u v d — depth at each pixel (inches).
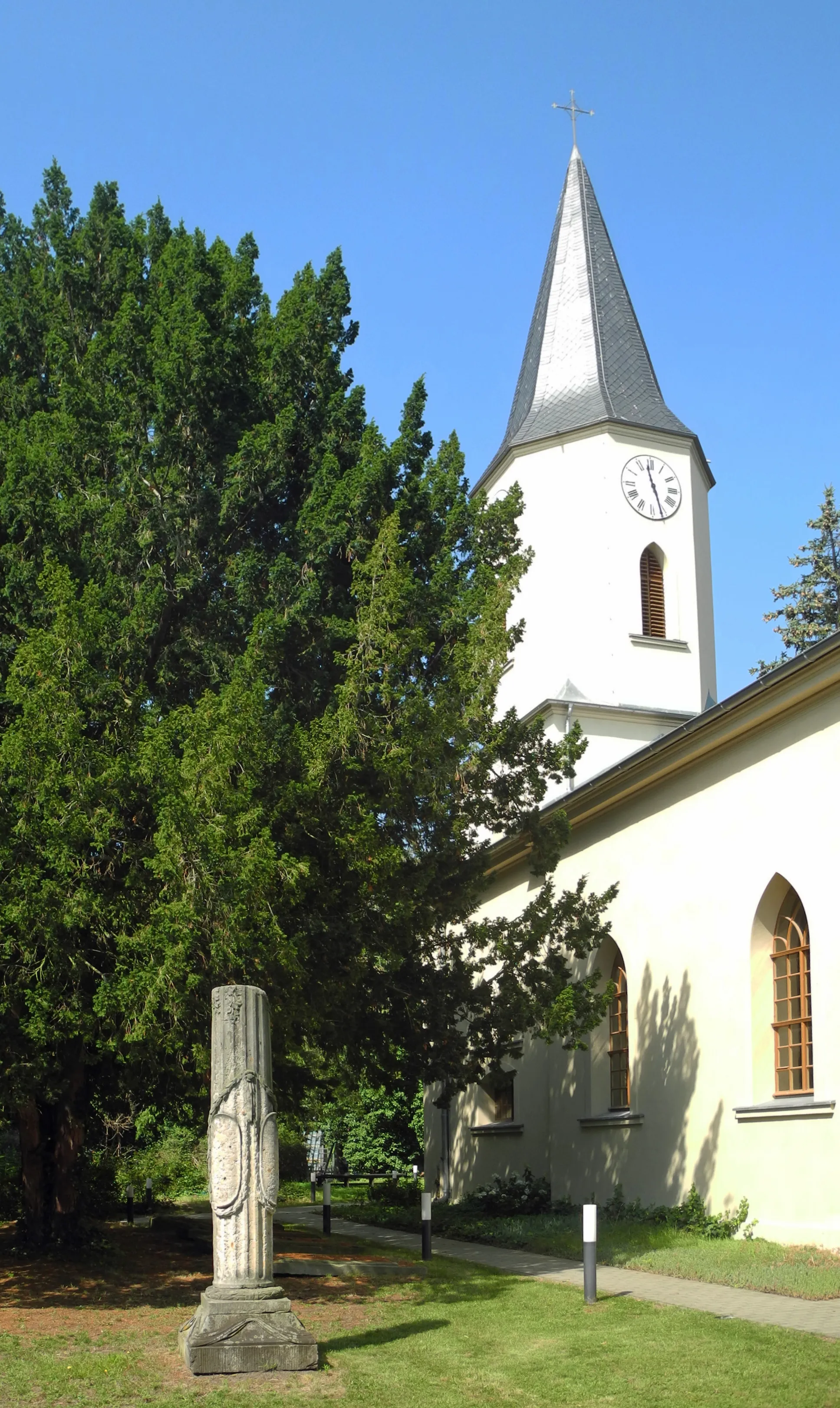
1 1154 953.5
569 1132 1011.3
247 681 582.6
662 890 910.4
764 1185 772.6
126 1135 1013.2
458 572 732.0
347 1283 612.7
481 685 675.4
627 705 1280.8
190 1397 390.3
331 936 621.6
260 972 557.6
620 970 975.6
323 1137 1587.1
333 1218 1050.1
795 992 788.6
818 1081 730.2
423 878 653.3
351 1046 740.0
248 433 652.7
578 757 755.4
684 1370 412.8
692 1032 861.2
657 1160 886.4
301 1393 396.2
